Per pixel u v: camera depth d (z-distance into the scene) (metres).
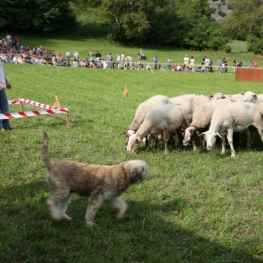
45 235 5.61
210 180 8.02
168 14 67.75
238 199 7.09
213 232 5.91
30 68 30.92
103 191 5.68
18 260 5.10
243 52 68.94
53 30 64.12
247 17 73.62
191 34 67.38
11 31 60.88
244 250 5.42
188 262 5.13
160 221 6.16
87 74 30.56
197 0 81.44
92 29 68.69
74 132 11.43
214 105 10.23
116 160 9.20
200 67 41.69
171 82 30.19
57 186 5.67
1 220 6.07
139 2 60.78
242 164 9.05
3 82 11.11
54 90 21.19
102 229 5.79
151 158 9.39
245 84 31.52
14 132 11.10
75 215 6.23
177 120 9.91
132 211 6.42
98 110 15.34
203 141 10.34
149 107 10.91
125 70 35.66
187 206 6.74
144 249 5.39
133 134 9.98
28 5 59.91
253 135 10.91
